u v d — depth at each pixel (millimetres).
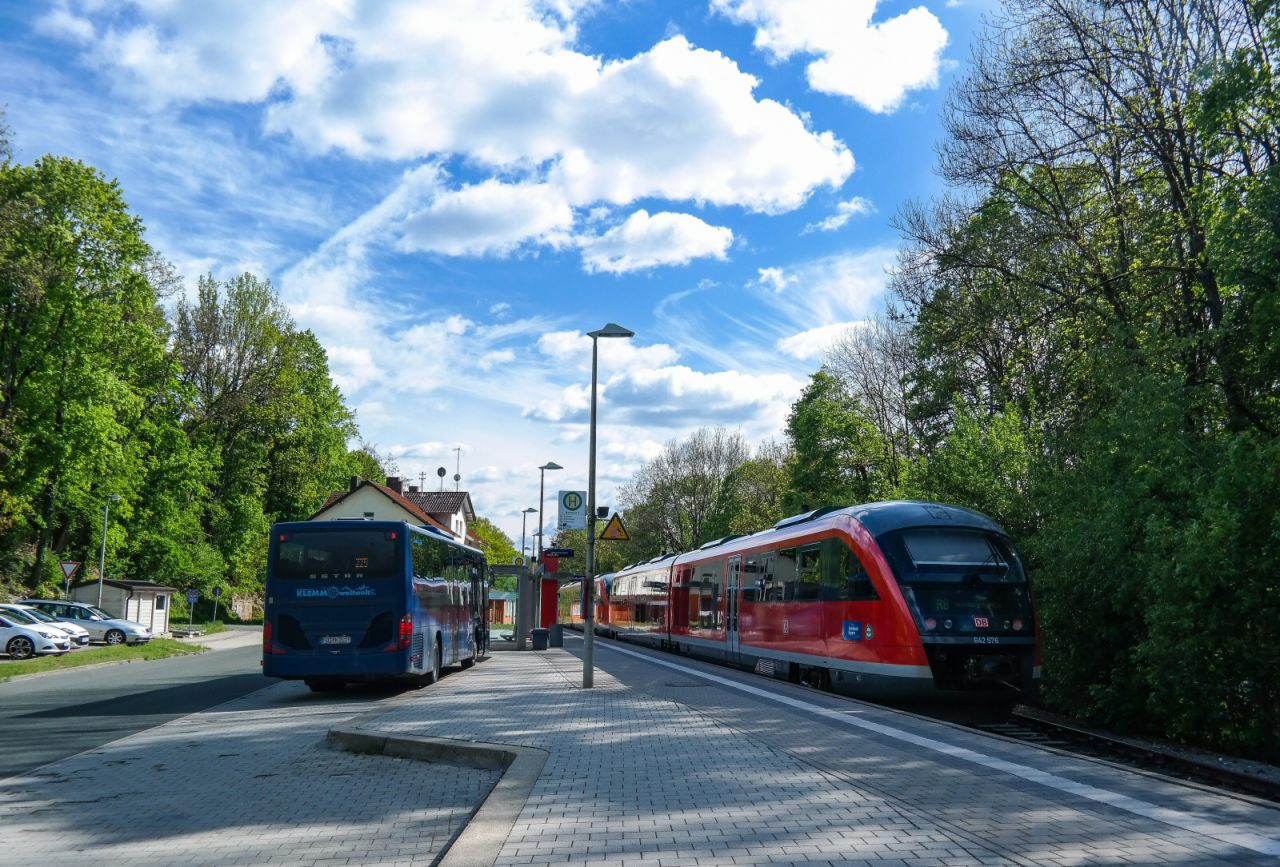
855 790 7996
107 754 11914
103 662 30500
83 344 42562
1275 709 15961
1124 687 18438
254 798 9000
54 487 45781
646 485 87375
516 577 38281
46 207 39906
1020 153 25547
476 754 10484
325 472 74938
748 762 9469
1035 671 16984
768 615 23406
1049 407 26141
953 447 24422
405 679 23047
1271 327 17234
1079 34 23547
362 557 18516
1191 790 7887
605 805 7590
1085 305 24578
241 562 67875
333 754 11539
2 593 45125
